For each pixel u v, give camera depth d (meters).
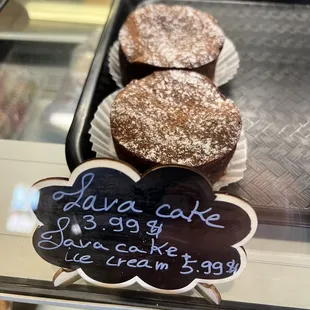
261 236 0.17
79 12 0.26
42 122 0.21
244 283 0.16
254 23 0.28
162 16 0.26
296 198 0.19
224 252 0.14
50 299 0.15
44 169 0.19
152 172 0.12
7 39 0.25
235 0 0.30
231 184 0.19
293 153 0.21
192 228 0.14
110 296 0.15
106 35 0.25
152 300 0.15
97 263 0.15
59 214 0.14
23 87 0.23
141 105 0.21
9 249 0.16
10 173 0.18
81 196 0.13
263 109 0.23
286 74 0.25
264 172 0.20
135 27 0.25
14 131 0.20
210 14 0.29
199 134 0.19
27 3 0.26
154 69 0.23
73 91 0.23
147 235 0.14
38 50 0.24
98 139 0.20
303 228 0.17
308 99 0.24
